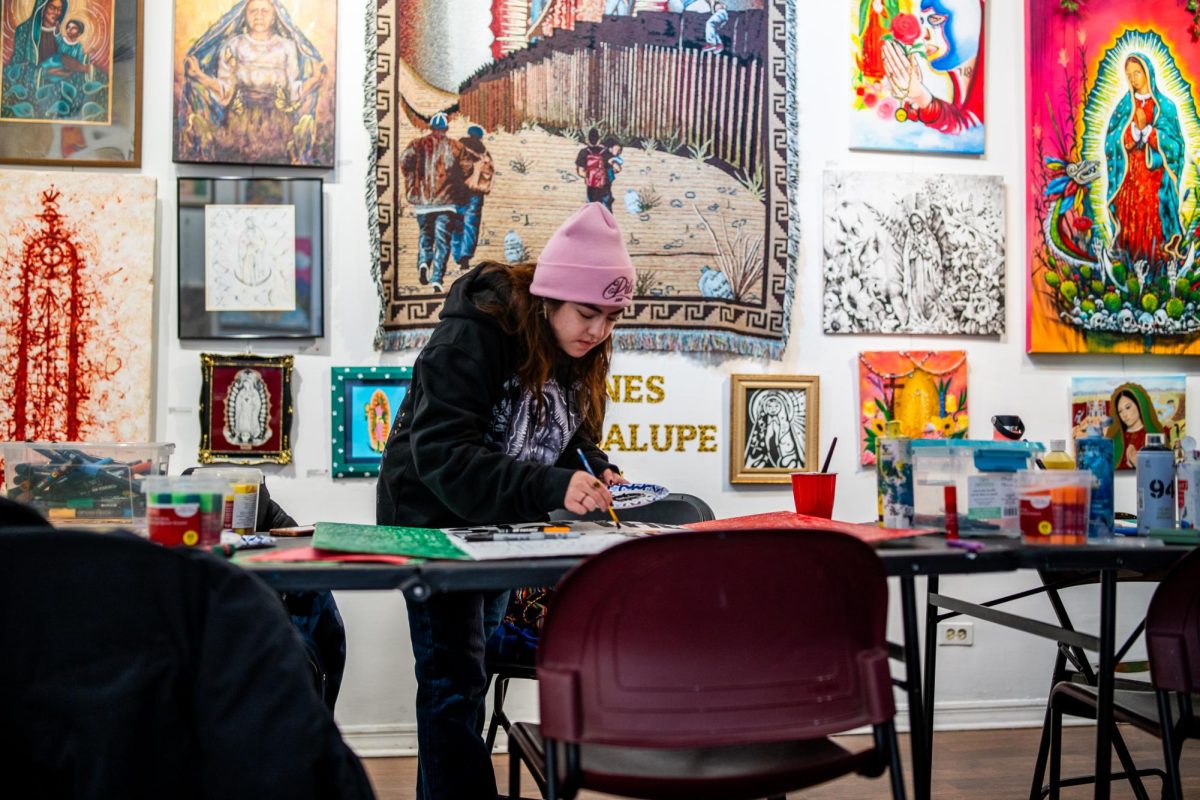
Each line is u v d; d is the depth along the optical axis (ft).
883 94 10.85
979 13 10.98
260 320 9.94
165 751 3.08
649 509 8.03
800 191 10.78
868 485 10.71
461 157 10.17
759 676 3.92
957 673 10.71
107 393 9.67
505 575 4.00
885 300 10.78
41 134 9.77
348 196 10.16
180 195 9.89
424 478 5.46
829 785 8.73
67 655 3.00
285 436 9.90
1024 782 8.79
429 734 5.72
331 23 10.11
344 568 3.92
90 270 9.71
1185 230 11.10
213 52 9.96
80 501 5.49
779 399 10.53
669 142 10.47
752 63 10.63
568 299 5.77
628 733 3.82
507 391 6.06
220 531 4.54
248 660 3.12
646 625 3.83
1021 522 5.18
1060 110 11.00
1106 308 11.02
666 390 10.48
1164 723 4.73
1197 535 5.36
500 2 10.28
